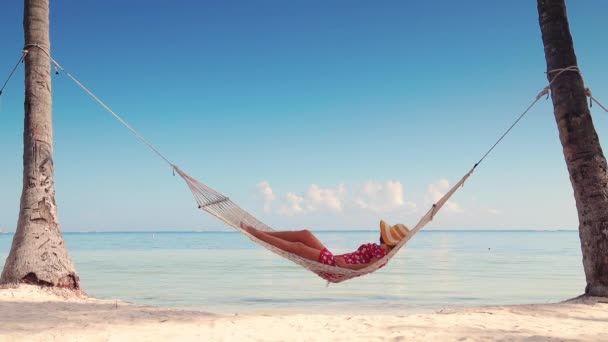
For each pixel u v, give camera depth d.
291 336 6.66
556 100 9.88
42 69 10.10
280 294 15.36
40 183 9.73
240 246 66.38
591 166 9.55
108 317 7.51
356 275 6.42
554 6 9.94
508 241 93.06
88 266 27.50
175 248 58.66
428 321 7.80
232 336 6.58
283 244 6.53
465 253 44.56
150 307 8.70
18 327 6.54
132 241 101.62
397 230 6.42
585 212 9.60
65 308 8.02
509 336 6.58
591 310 8.50
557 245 67.56
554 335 6.66
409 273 23.14
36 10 10.13
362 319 8.01
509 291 16.11
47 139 9.99
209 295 15.04
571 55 9.84
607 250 9.38
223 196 7.42
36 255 9.34
